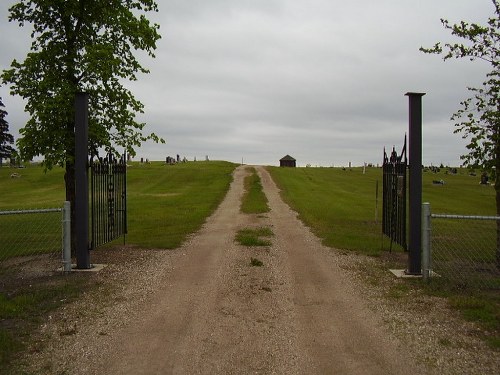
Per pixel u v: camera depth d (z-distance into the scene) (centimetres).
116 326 621
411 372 487
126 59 1178
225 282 857
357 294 783
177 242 1298
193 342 567
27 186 4088
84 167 946
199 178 4400
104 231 1053
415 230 911
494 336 581
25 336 579
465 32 962
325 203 2611
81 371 484
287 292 796
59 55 1080
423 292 788
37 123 1052
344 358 523
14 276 910
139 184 4016
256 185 3662
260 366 501
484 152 951
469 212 2420
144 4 1213
